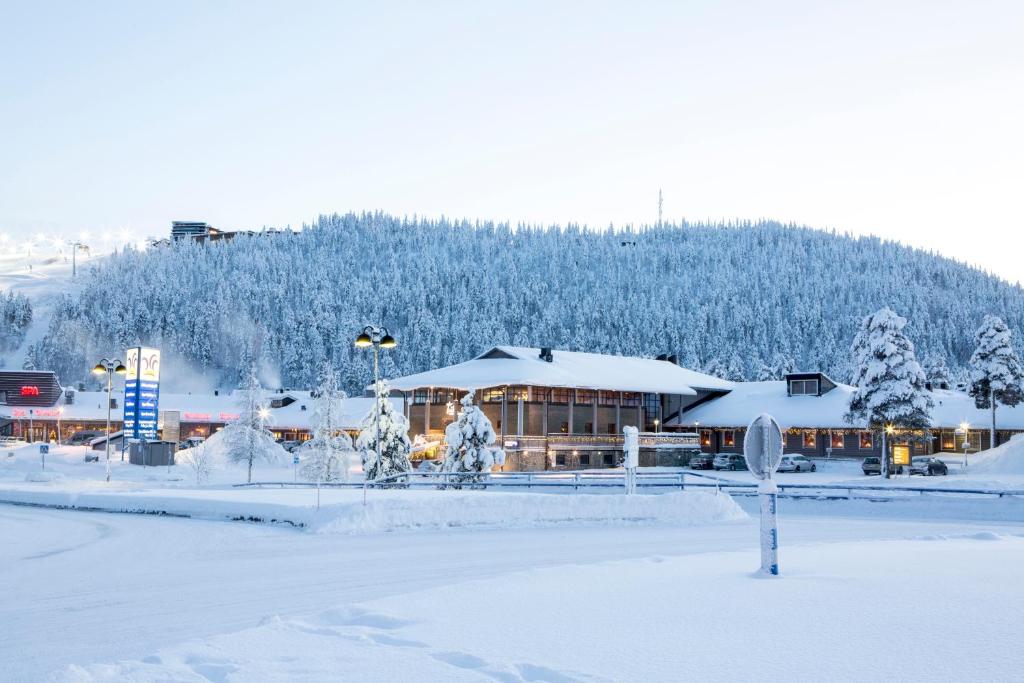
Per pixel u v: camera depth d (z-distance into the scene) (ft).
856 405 205.77
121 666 28.50
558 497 101.35
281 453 246.06
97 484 168.14
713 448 291.79
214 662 28.55
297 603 48.24
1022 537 74.08
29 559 69.00
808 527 96.58
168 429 302.86
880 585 40.42
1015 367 267.80
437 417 251.39
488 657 28.02
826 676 24.73
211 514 106.63
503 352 255.09
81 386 443.32
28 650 36.83
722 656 27.22
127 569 62.85
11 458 241.35
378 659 28.40
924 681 24.07
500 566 63.31
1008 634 29.45
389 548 75.87
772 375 510.58
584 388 245.65
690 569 49.37
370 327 139.13
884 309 203.51
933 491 123.13
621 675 25.30
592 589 41.98
